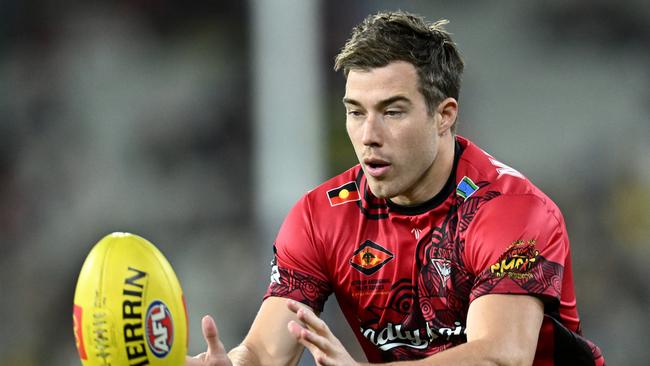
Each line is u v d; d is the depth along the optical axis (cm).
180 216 4366
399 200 1340
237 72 4734
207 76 4738
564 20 4934
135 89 4762
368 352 1455
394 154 1248
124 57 4847
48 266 4234
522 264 1233
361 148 1260
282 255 1434
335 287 1423
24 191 4453
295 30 3697
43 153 4572
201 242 4238
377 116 1246
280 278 1427
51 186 4491
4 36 4766
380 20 1269
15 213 4381
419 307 1352
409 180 1268
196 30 4875
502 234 1250
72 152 4584
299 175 3638
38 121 4656
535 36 4950
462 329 1327
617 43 4900
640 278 4031
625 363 3869
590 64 4878
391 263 1355
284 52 3691
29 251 4281
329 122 4091
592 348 1345
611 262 4062
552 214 1291
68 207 4438
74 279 4225
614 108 4725
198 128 4594
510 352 1166
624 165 4428
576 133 4672
